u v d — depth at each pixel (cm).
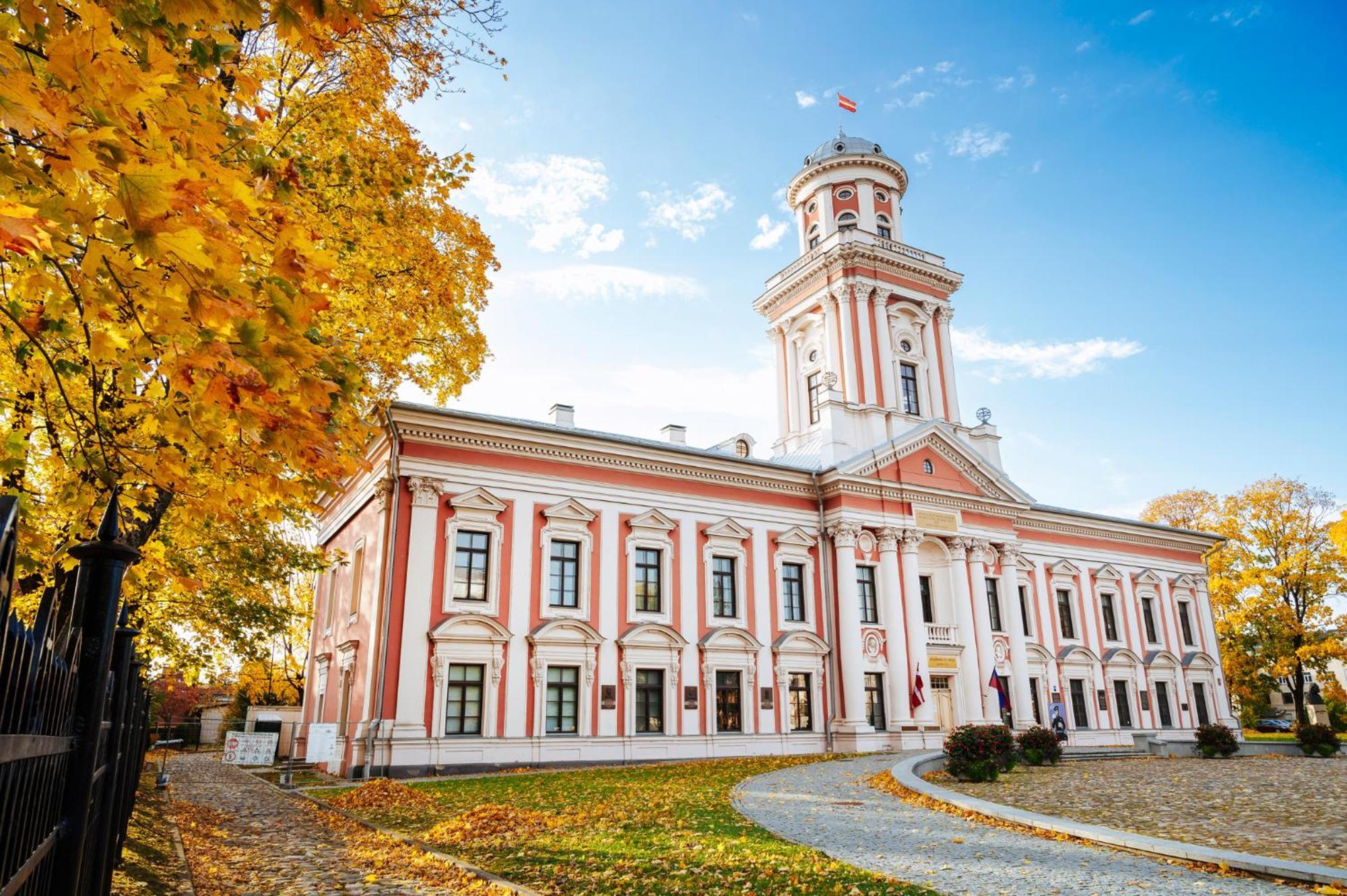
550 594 2836
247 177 389
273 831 1456
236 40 421
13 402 543
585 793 1842
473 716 2614
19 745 246
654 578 3072
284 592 2325
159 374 406
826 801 1681
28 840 281
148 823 1353
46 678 293
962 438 4203
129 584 674
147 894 851
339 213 1011
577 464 2981
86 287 334
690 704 2983
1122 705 4184
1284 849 1134
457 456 2761
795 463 3881
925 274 4303
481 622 2639
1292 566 4844
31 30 284
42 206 282
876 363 4044
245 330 334
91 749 374
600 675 2836
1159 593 4509
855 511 3478
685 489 3203
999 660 3741
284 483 504
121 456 516
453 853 1161
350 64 945
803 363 4322
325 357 423
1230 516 5203
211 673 2108
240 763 3033
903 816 1467
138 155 294
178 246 279
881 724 3347
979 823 1377
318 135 974
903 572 3531
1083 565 4281
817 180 4581
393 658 2514
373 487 2789
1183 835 1267
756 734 3102
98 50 276
